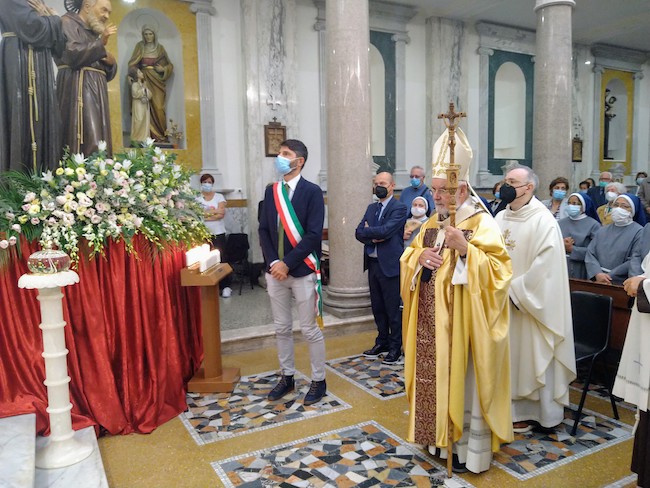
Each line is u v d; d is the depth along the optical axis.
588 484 2.76
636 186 12.88
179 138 7.79
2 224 3.04
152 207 3.54
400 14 9.18
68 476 2.68
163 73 7.66
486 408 2.71
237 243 7.24
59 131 3.81
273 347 5.20
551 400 3.29
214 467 2.97
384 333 4.89
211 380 4.07
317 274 3.73
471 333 2.73
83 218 3.19
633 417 3.59
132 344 3.49
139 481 2.84
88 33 3.82
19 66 3.50
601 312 3.56
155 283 3.60
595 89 12.12
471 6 9.14
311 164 8.59
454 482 2.78
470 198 2.94
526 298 3.18
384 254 4.66
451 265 2.76
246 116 7.81
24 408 3.09
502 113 10.93
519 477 2.83
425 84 9.76
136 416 3.44
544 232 3.25
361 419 3.55
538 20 7.36
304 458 3.05
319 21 8.40
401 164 9.60
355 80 5.55
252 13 7.70
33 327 3.18
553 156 7.32
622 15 10.20
